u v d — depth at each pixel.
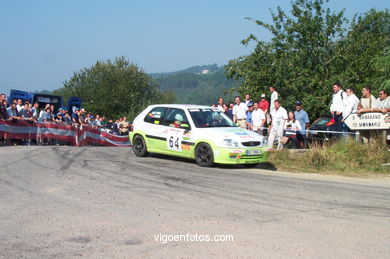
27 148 14.57
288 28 19.48
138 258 4.34
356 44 19.34
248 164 11.05
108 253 4.46
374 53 19.45
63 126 19.23
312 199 7.00
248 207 6.38
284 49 19.69
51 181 8.32
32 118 17.59
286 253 4.48
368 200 7.00
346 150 11.42
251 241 4.84
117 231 5.18
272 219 5.73
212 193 7.36
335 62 19.44
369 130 11.73
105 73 63.59
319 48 19.34
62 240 4.86
